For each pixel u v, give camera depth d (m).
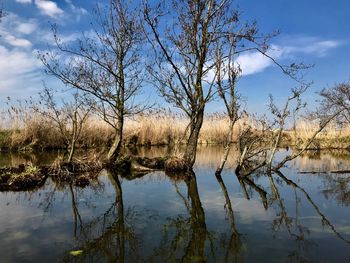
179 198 8.48
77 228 6.04
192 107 12.51
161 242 5.37
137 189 9.62
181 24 12.23
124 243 5.33
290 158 12.84
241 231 5.88
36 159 16.00
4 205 7.59
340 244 5.21
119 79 13.85
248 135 14.34
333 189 9.49
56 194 8.87
